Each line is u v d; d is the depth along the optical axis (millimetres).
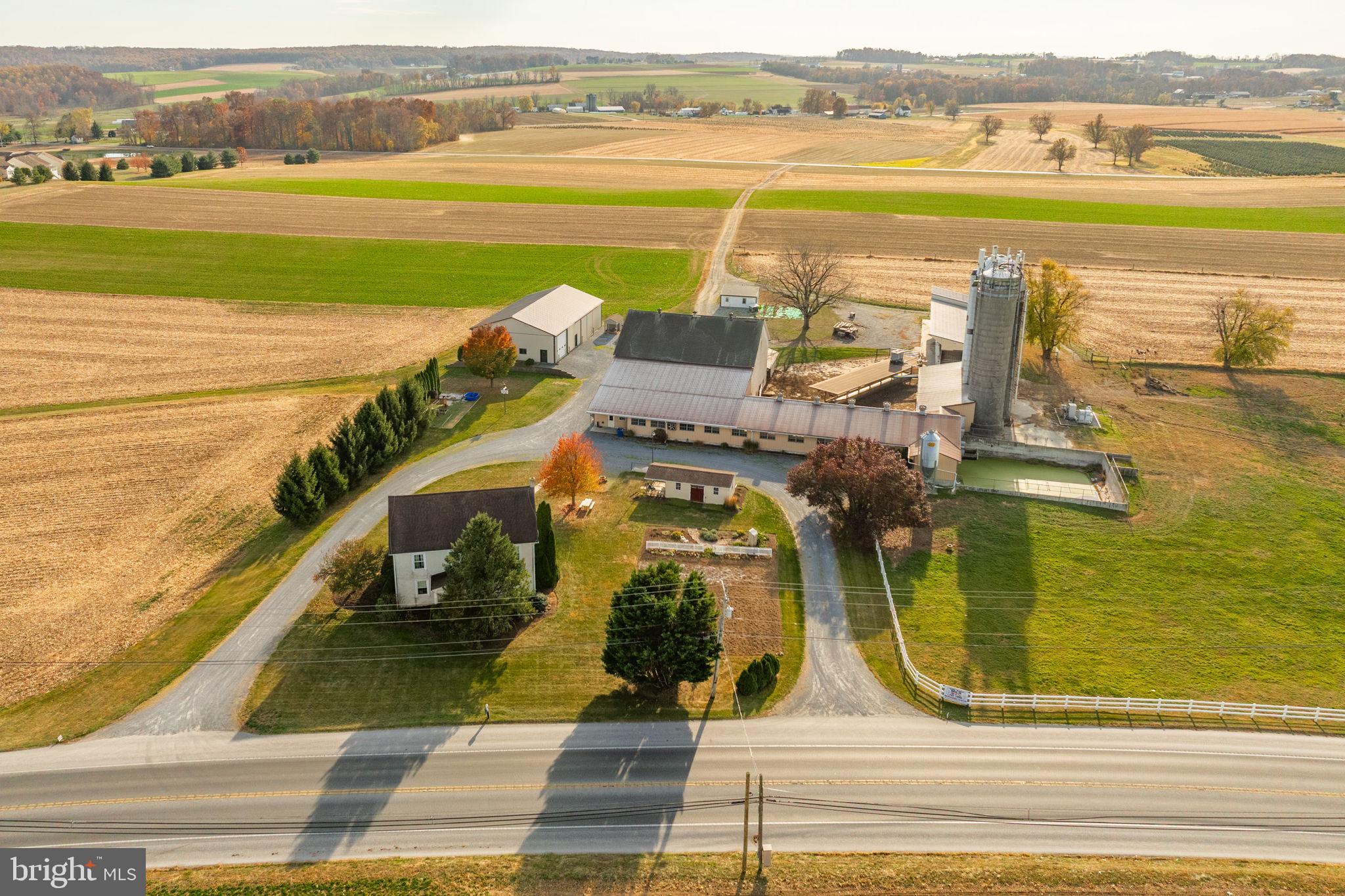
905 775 51062
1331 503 80125
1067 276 108938
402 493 81500
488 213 194125
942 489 82750
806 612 65562
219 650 60938
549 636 62594
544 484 77938
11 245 165875
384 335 123438
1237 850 45844
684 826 47250
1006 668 60094
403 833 46719
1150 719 55719
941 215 190750
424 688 57562
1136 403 101312
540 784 50094
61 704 56281
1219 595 67625
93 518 77312
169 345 119062
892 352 111000
